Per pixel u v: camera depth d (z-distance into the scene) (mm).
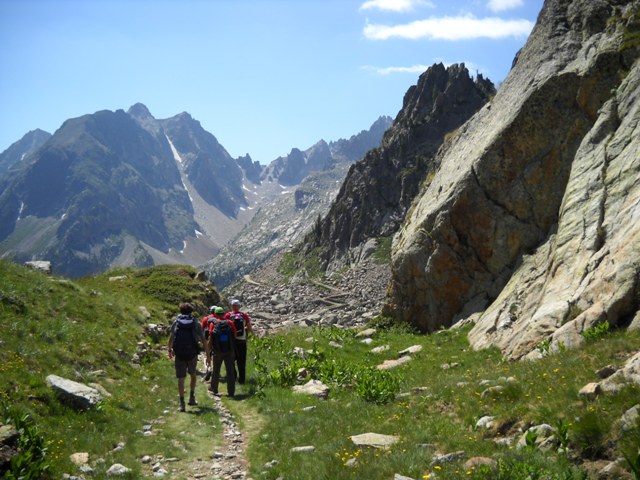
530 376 13180
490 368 17422
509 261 27859
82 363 16328
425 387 15852
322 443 12211
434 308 30000
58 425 11977
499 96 34531
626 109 23781
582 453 8766
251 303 81750
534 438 9312
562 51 30484
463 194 29297
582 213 21328
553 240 25062
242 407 16562
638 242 16844
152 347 22438
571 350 14758
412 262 30984
